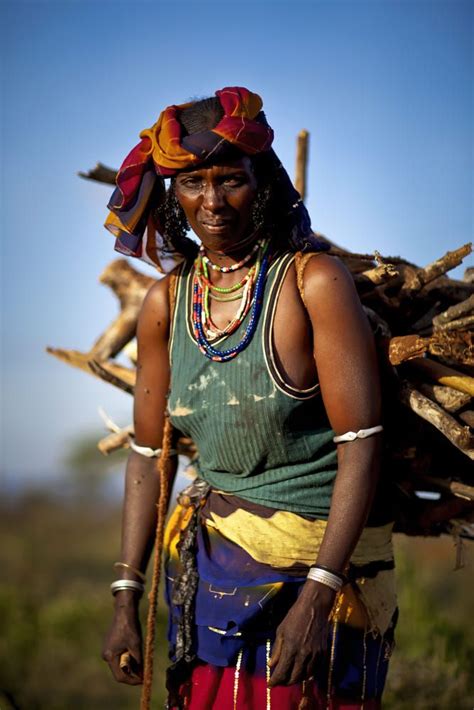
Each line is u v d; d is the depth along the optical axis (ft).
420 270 14.35
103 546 86.89
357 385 12.72
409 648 23.52
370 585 13.53
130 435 18.03
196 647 13.34
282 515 13.21
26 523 108.88
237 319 13.10
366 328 12.96
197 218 13.07
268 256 13.26
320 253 13.15
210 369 13.28
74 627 32.91
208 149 12.53
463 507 14.84
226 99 12.83
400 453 14.23
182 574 13.61
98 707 26.96
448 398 13.52
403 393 13.65
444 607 30.76
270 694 12.93
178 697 13.58
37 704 26.76
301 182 17.71
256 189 13.09
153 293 14.12
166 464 14.64
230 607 13.01
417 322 14.90
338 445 13.00
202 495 13.92
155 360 14.38
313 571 12.50
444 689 21.12
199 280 13.60
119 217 13.79
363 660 13.37
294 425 13.08
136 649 14.29
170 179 13.46
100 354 18.24
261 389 12.94
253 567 13.09
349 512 12.60
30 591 45.52
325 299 12.79
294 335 12.94
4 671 29.09
